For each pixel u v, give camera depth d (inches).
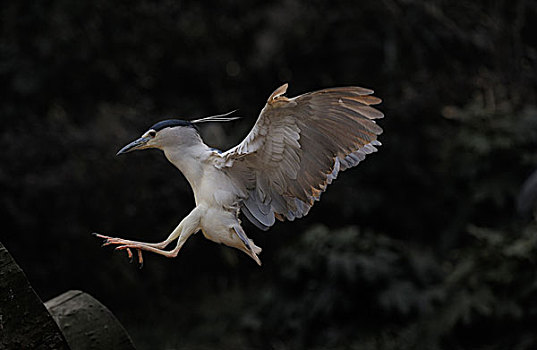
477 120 507.8
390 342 395.5
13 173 483.5
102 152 510.6
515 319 366.3
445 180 562.9
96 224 505.4
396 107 600.1
